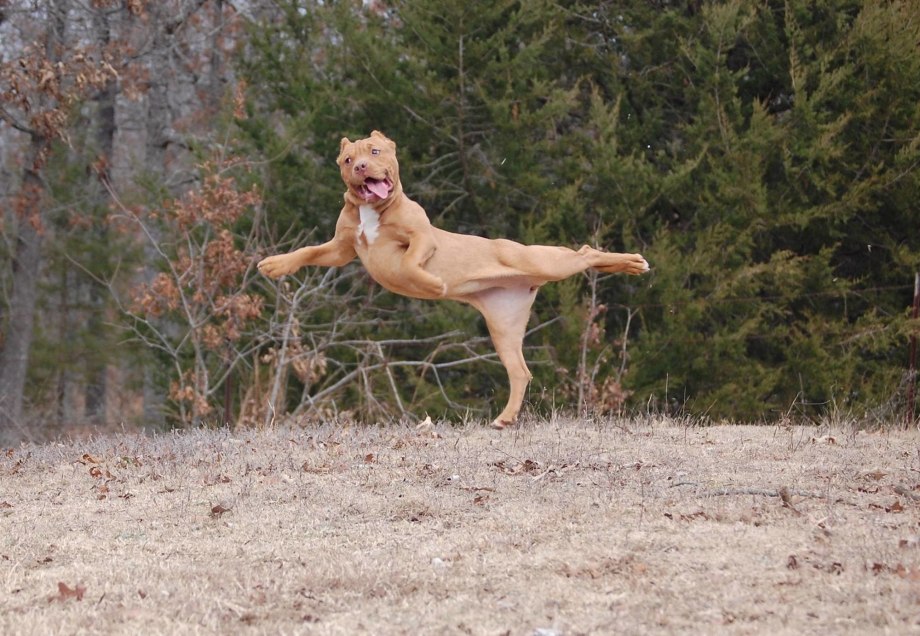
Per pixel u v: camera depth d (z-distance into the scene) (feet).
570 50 68.49
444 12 63.00
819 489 27.58
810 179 61.82
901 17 61.26
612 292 65.26
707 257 60.54
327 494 28.35
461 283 35.19
